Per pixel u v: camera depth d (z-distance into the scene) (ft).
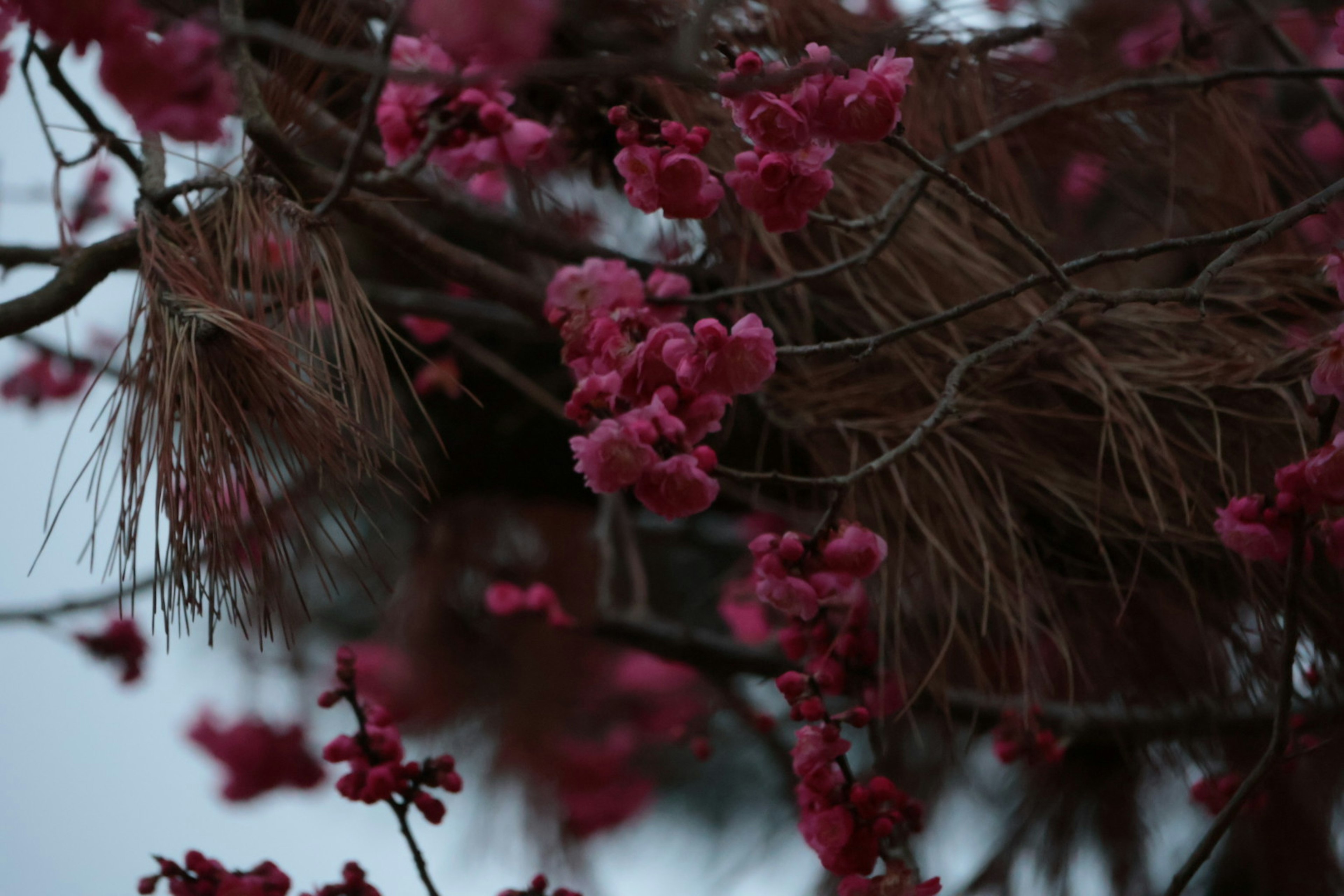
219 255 4.05
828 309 4.48
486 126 4.02
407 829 4.19
